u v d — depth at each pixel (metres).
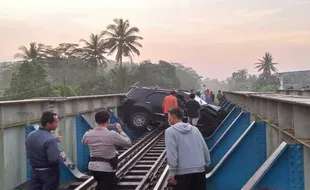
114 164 6.56
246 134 9.30
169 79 90.12
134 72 81.56
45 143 6.16
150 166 11.69
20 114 9.05
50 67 82.75
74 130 12.49
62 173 9.87
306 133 5.89
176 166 5.86
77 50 84.94
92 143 6.54
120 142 6.52
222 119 19.80
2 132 8.15
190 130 6.02
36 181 6.29
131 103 20.34
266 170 6.07
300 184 6.00
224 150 12.55
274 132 8.12
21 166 9.10
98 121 6.62
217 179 8.94
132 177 10.22
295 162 6.06
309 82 52.03
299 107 6.04
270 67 130.88
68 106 11.93
